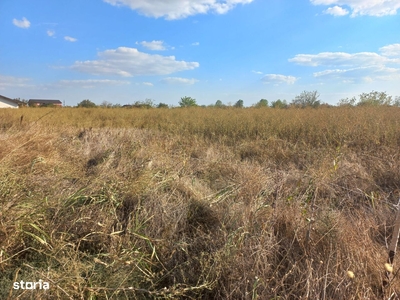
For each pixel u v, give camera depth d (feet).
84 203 9.18
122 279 6.35
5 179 9.66
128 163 13.41
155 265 7.07
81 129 28.14
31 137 15.71
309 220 7.39
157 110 52.24
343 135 21.02
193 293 6.37
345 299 5.57
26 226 7.60
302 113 31.71
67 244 7.05
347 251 6.79
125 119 42.52
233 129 26.68
